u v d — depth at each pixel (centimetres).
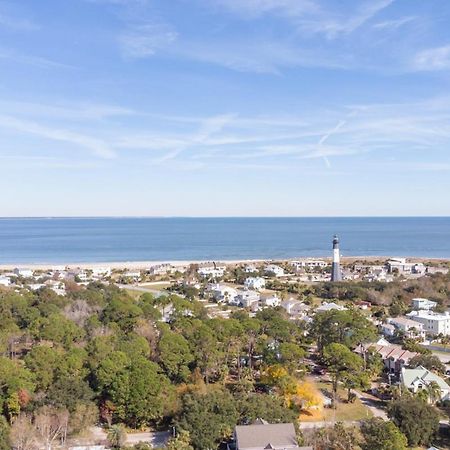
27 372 8944
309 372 11869
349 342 12581
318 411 9612
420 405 8688
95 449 7775
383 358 12388
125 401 8625
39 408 8119
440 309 18450
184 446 7412
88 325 13288
